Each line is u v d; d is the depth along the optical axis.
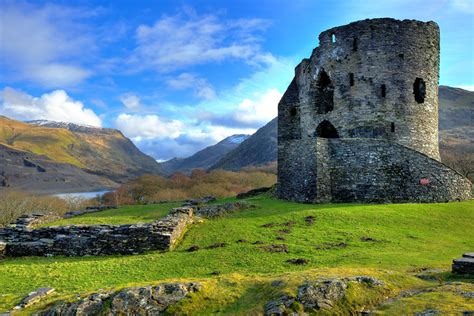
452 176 27.11
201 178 81.06
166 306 10.31
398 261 13.66
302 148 28.00
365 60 29.97
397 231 18.80
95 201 65.25
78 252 18.70
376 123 29.64
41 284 13.92
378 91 29.77
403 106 29.89
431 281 11.12
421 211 22.34
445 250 15.56
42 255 18.91
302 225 20.23
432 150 31.27
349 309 9.46
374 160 27.02
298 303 9.53
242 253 15.95
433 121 31.58
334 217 21.34
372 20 29.98
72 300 10.83
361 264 13.39
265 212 23.70
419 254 14.84
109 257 17.84
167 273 14.38
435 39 31.81
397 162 26.95
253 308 9.84
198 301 10.45
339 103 30.77
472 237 17.97
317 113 32.34
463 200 26.95
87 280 14.13
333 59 31.12
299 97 35.00
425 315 8.41
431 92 31.42
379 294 10.05
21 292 13.08
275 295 10.05
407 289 10.54
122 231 18.61
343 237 17.78
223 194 62.56
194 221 22.06
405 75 30.06
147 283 11.58
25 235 20.39
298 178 28.02
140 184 77.19
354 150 27.30
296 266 13.91
